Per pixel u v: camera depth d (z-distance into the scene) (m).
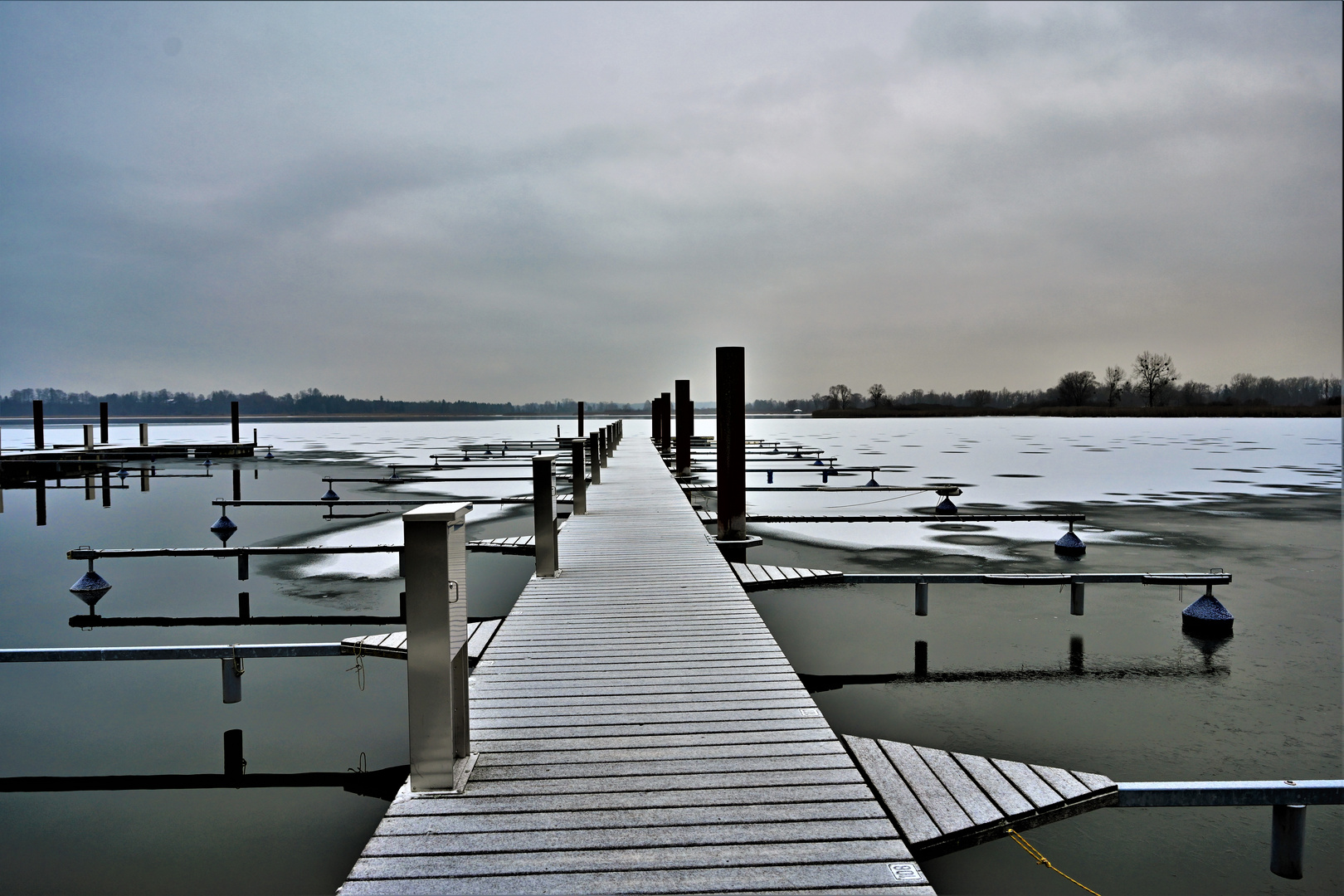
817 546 12.21
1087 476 23.16
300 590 9.59
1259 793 3.41
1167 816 4.15
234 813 4.30
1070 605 8.21
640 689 4.21
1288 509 16.05
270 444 46.59
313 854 3.89
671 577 7.02
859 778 3.19
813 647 7.10
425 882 2.51
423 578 2.98
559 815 2.90
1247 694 5.88
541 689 4.21
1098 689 5.98
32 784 4.64
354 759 4.93
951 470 25.20
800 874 2.56
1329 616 8.14
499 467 28.22
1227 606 8.55
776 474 24.30
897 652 6.94
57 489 23.19
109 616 8.48
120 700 5.97
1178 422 80.31
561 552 8.30
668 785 3.13
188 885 3.62
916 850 3.05
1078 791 3.44
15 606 9.00
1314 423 75.75
